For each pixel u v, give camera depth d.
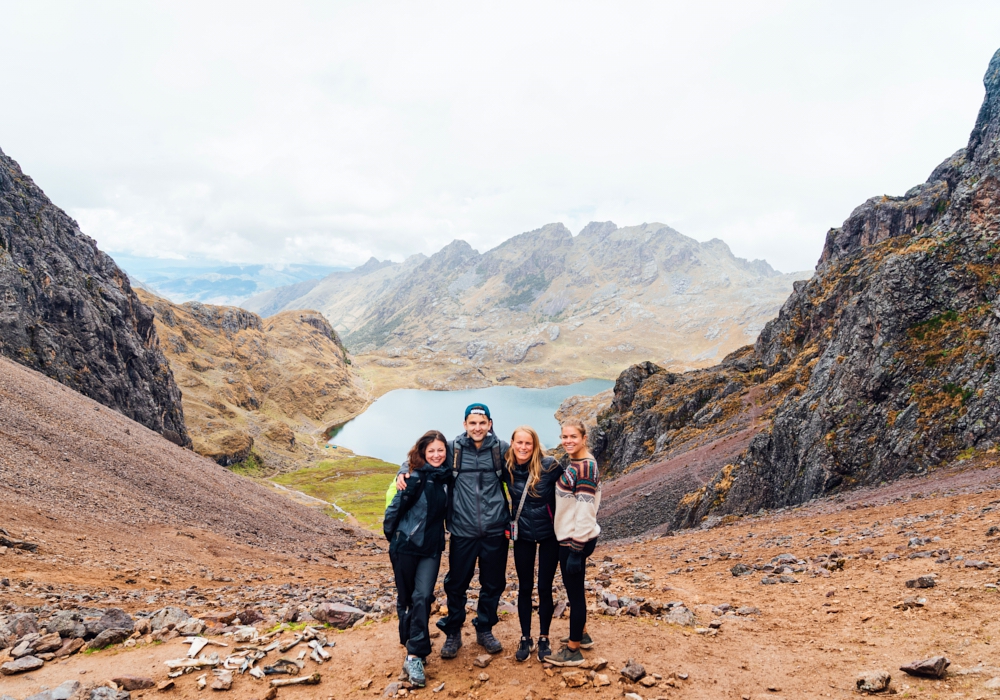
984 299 35.25
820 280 81.25
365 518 93.06
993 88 66.00
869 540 14.62
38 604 11.33
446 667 7.19
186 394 177.25
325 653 7.56
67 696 6.14
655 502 53.62
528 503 7.34
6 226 93.94
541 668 7.07
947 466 28.81
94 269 114.19
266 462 159.38
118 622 8.63
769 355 83.38
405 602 7.46
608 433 95.94
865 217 81.69
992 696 5.10
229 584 18.84
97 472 35.34
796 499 38.22
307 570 26.31
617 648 7.66
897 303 38.69
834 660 6.88
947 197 67.50
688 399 83.19
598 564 19.17
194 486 43.94
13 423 35.41
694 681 6.55
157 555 22.83
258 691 6.52
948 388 32.81
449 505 7.51
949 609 7.82
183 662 7.19
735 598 10.94
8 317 81.38
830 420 39.06
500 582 7.62
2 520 19.36
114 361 101.00
